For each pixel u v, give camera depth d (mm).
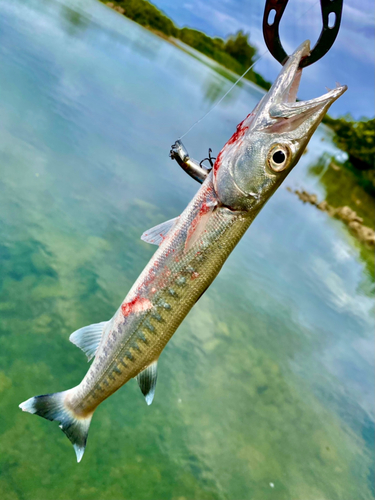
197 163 353
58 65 1959
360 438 920
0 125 1173
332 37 295
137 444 667
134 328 355
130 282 937
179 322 352
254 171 313
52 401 384
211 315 1022
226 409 800
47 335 728
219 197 325
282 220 2094
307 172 3918
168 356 840
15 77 1545
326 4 284
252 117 327
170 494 628
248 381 891
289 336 1135
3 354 667
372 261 2439
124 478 616
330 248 2109
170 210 1287
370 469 857
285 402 895
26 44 1989
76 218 1012
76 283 843
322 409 938
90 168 1251
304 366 1052
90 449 629
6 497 531
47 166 1126
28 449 585
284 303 1281
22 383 648
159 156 1623
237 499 665
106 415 681
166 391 771
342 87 308
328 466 805
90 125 1529
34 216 929
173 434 708
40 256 843
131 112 1932
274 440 795
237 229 329
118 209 1140
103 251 966
